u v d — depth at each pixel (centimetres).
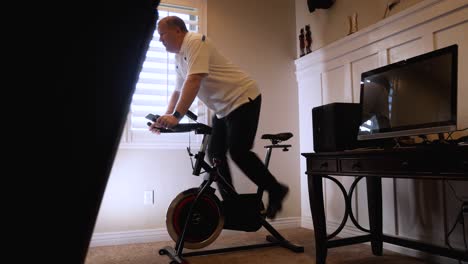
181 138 282
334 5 292
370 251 226
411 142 192
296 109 325
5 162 25
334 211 280
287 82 325
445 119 154
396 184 226
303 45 323
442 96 156
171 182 274
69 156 27
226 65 232
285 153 315
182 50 220
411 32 215
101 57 27
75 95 27
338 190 276
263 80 316
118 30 27
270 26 326
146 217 265
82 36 26
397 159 152
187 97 204
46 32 25
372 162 163
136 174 266
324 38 302
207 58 215
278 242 240
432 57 163
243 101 230
